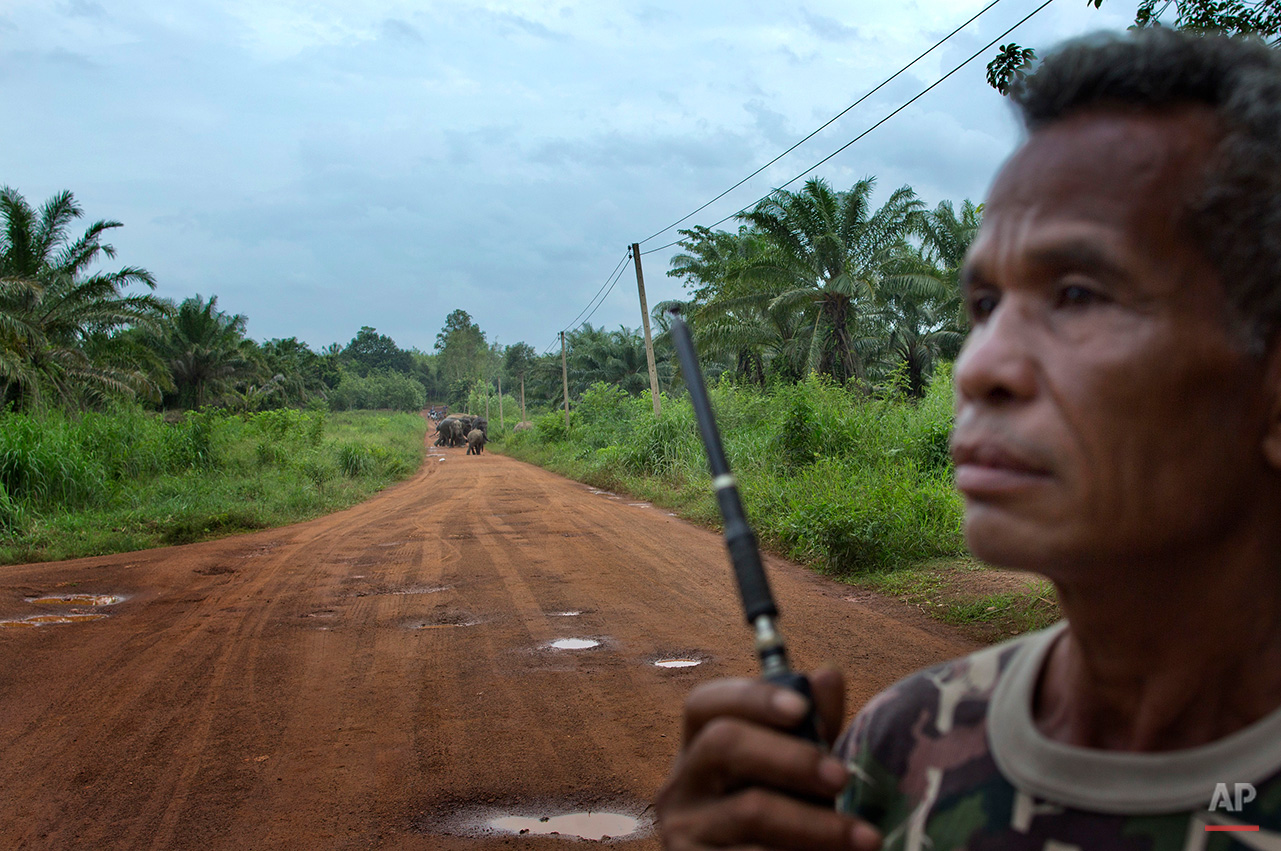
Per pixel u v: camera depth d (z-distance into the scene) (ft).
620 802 11.34
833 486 33.81
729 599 22.80
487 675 16.71
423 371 433.48
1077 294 1.77
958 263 92.17
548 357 198.18
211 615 22.41
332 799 11.56
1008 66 13.14
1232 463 1.72
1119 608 1.83
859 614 20.79
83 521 40.42
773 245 76.79
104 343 97.40
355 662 17.76
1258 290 1.66
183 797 11.71
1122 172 1.74
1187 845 1.74
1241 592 1.79
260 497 52.34
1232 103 1.69
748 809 1.68
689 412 65.98
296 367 215.72
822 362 76.43
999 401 1.81
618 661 17.44
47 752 13.39
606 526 38.60
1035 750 1.99
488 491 62.34
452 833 10.60
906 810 2.26
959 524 27.84
